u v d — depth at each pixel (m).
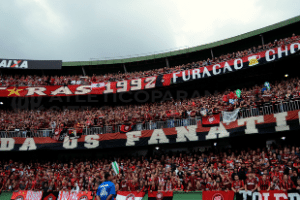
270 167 15.45
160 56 32.28
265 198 13.18
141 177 17.72
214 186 15.16
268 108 18.08
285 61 23.66
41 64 33.44
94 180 18.84
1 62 32.53
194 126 20.23
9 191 20.39
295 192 12.62
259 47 26.36
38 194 18.97
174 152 24.00
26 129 24.58
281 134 20.33
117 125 22.81
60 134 23.48
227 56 27.62
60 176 20.36
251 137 21.52
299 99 17.50
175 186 16.39
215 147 22.89
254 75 25.97
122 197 16.88
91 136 22.89
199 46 30.67
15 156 26.09
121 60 33.62
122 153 26.14
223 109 20.47
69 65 33.81
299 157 15.70
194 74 26.28
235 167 16.08
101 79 31.50
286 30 27.09
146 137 21.55
